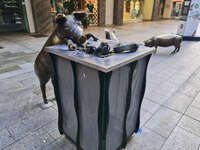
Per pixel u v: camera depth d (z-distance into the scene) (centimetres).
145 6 1677
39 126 206
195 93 291
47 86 307
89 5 1102
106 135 131
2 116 221
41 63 196
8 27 858
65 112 166
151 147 177
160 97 276
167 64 438
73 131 166
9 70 374
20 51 528
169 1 1900
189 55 521
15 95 274
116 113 133
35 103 254
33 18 820
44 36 775
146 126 208
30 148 174
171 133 197
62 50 130
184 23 741
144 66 147
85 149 159
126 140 167
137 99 162
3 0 810
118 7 1243
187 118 225
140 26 1239
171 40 510
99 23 1188
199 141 186
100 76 101
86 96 125
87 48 125
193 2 688
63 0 1038
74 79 126
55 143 181
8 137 188
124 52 122
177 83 329
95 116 125
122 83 123
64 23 141
